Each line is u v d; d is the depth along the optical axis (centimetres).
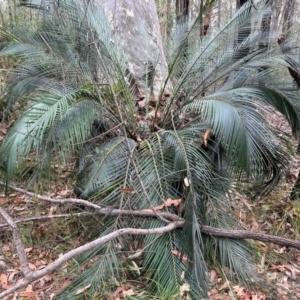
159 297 192
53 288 206
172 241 214
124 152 238
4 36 289
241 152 213
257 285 211
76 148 234
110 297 196
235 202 277
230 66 275
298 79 252
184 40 304
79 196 255
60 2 258
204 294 197
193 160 226
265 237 215
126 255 218
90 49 266
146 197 206
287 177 303
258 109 239
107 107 259
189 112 272
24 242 245
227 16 305
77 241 246
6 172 202
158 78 329
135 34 334
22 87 281
